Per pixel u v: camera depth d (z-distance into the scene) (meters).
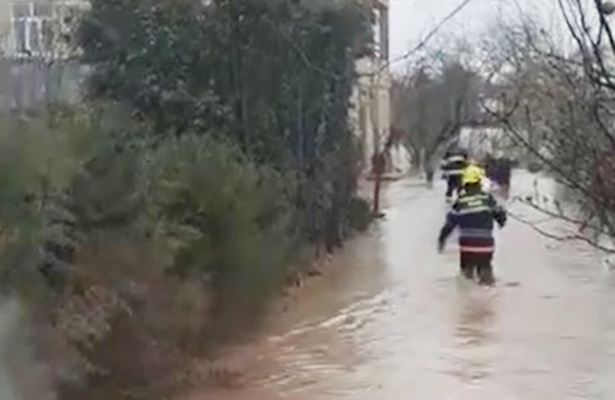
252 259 12.85
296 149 18.38
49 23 16.78
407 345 13.10
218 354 12.29
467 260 18.48
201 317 11.62
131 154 10.42
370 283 17.95
